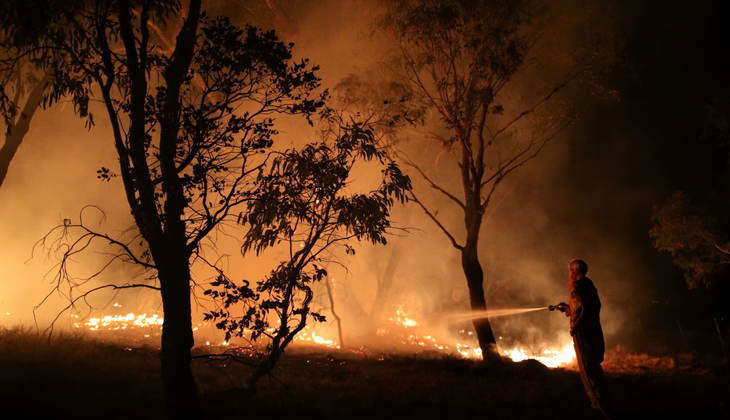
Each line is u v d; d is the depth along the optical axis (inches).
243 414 250.7
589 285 286.5
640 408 300.5
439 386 361.1
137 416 229.8
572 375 442.6
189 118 234.7
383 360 495.2
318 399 291.7
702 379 427.2
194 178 230.8
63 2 251.4
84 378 285.9
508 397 317.1
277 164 273.1
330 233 300.5
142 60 242.2
